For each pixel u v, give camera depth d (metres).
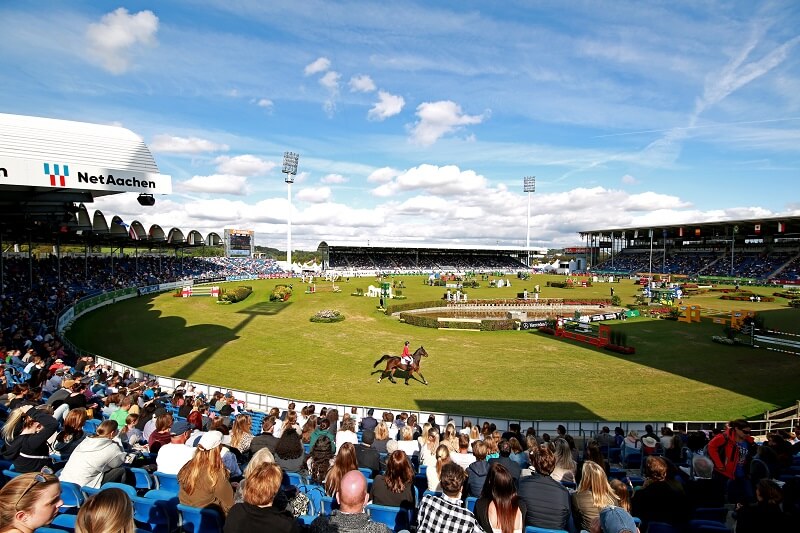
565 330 35.88
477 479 6.95
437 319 40.81
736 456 8.73
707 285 81.00
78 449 6.16
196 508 5.26
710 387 21.89
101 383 15.52
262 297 56.69
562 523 5.38
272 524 3.92
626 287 75.81
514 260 128.12
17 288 40.44
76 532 2.94
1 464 7.18
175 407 13.55
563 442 8.59
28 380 14.51
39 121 18.19
